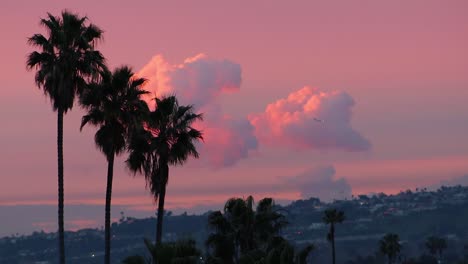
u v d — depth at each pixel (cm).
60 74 9625
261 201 10500
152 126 10156
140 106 9894
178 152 10119
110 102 9738
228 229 10212
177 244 7325
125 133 9969
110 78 9838
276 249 8412
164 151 10044
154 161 10150
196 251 7369
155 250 7244
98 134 9862
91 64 9762
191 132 10269
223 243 10025
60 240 9519
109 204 9875
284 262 8200
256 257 8900
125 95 9888
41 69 9706
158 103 10175
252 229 10200
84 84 9819
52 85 9675
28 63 9775
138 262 7244
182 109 10281
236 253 10125
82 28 9919
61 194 9631
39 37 9781
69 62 9719
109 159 9944
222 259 9775
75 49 9862
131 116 9775
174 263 7131
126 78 9888
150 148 10069
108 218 9838
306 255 8631
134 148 10100
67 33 9812
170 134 10175
